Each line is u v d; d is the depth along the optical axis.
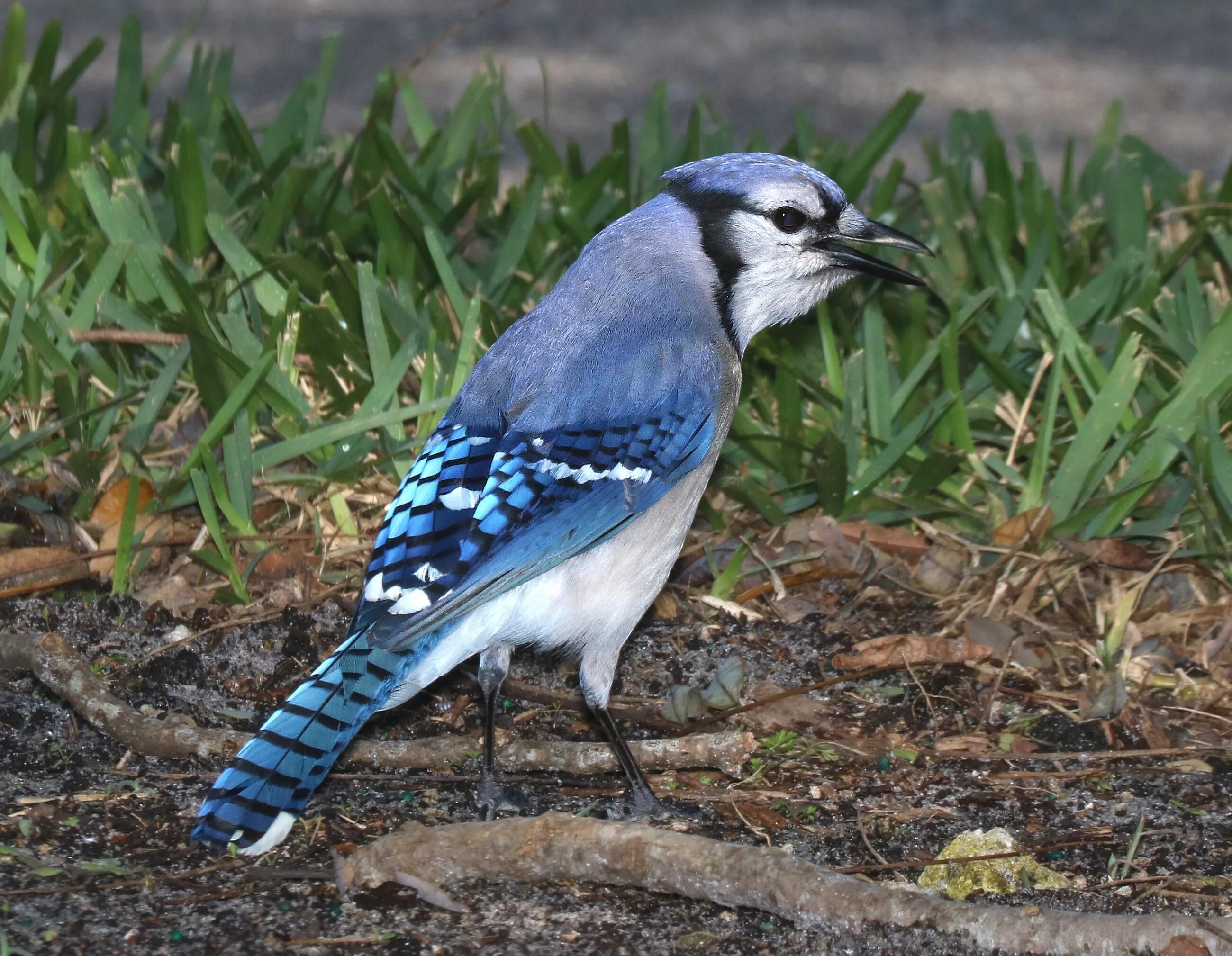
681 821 7.21
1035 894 6.61
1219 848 6.96
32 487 9.29
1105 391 9.80
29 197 11.30
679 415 7.75
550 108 19.38
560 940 6.20
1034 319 11.05
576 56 21.89
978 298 10.45
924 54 22.61
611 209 12.59
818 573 9.21
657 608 9.05
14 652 7.85
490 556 6.96
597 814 7.29
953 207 12.93
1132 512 9.66
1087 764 7.73
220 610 8.67
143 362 10.46
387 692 6.79
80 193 11.67
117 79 14.05
